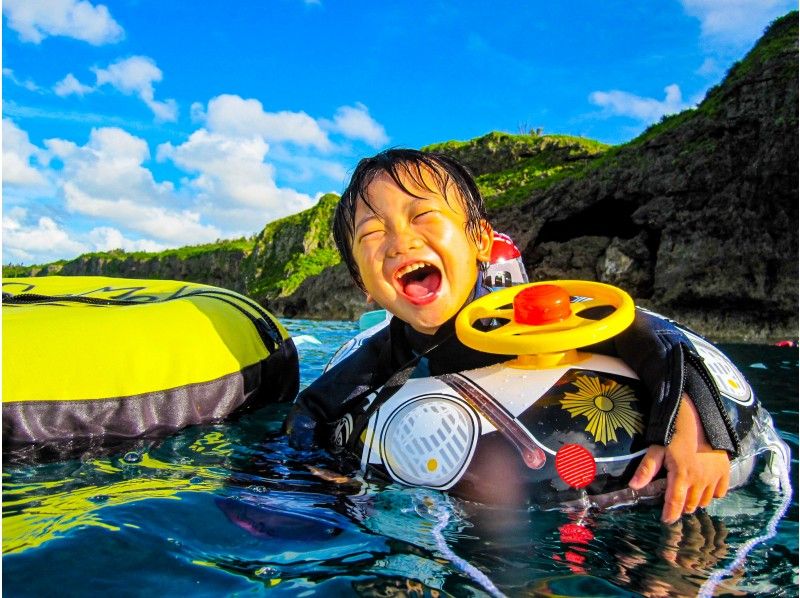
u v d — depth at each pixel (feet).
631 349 1.77
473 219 1.95
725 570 1.27
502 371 1.82
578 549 1.35
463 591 1.16
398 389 1.94
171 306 2.79
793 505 1.66
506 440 1.65
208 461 2.04
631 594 1.16
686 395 1.60
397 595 1.14
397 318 2.09
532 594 1.15
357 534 1.42
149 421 2.32
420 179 1.84
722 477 1.52
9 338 2.24
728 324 14.52
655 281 15.80
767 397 3.92
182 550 1.32
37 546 1.32
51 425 2.10
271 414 2.87
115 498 1.64
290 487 1.75
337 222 2.11
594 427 1.64
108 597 1.12
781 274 13.60
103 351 2.34
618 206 17.75
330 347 7.43
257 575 1.21
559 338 1.61
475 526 1.47
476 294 1.99
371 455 1.85
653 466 1.55
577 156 35.91
